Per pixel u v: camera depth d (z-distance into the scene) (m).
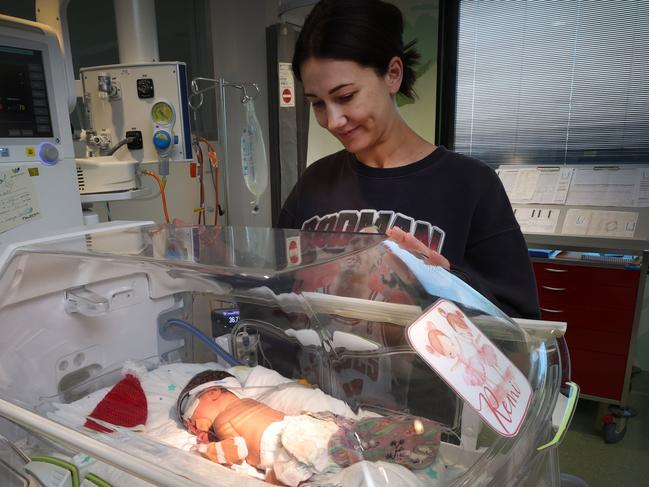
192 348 1.15
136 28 1.93
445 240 0.96
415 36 3.07
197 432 0.87
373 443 0.66
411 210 0.99
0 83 1.18
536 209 2.66
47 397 0.91
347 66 0.85
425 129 3.20
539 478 0.59
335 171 1.14
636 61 2.64
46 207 1.30
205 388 0.93
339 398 0.81
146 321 1.10
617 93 2.72
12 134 1.22
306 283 0.83
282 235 1.03
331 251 0.87
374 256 0.82
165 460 0.63
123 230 1.12
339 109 0.90
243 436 0.79
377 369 0.75
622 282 2.22
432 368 0.63
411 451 0.62
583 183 2.65
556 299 2.38
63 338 0.96
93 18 2.48
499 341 0.73
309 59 0.88
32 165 1.26
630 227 2.40
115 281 1.03
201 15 3.05
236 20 3.02
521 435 0.57
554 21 2.79
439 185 0.98
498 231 0.96
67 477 0.62
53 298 0.94
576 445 2.17
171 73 1.77
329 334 0.83
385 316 0.75
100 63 2.54
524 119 2.99
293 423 0.75
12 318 0.88
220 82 2.52
